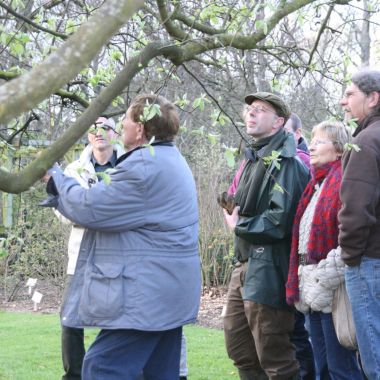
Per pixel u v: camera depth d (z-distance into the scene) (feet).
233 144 34.60
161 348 12.60
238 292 16.37
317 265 14.03
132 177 11.65
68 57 4.71
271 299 15.07
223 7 12.37
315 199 14.40
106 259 11.80
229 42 10.84
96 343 11.98
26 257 36.14
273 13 11.40
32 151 11.30
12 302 36.35
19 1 10.80
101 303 11.58
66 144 6.97
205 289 37.32
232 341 16.49
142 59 9.12
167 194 11.98
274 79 12.62
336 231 13.98
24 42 11.18
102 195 11.55
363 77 13.39
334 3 11.85
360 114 13.46
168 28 10.69
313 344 15.35
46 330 27.61
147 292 11.62
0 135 11.34
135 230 11.84
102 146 15.61
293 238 14.66
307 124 33.19
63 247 36.19
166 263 11.82
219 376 20.12
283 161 15.17
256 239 15.02
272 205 14.96
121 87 7.80
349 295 13.02
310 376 17.38
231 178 38.60
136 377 11.88
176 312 11.92
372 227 12.76
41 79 4.62
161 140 12.44
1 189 6.72
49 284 38.91
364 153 12.66
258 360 16.52
